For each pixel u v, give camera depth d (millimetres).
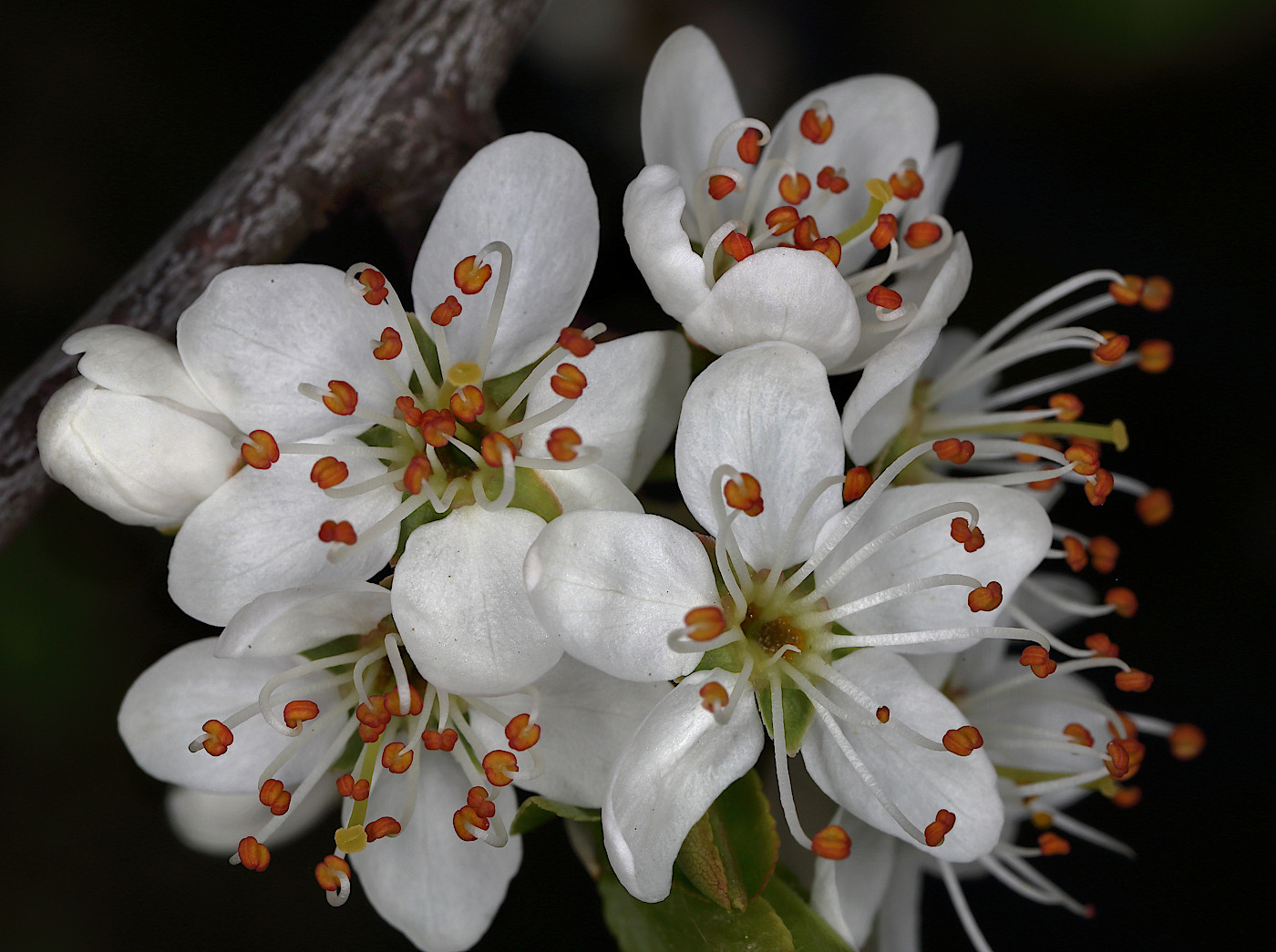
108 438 74
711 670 73
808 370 72
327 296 74
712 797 72
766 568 75
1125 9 98
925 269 79
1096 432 82
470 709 76
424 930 76
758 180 79
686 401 73
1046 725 85
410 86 85
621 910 75
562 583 71
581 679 74
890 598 74
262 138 85
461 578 73
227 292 73
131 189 99
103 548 90
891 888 82
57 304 99
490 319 74
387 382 75
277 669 76
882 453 78
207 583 73
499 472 74
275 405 74
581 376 72
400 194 85
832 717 75
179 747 76
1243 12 97
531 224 75
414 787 75
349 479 75
